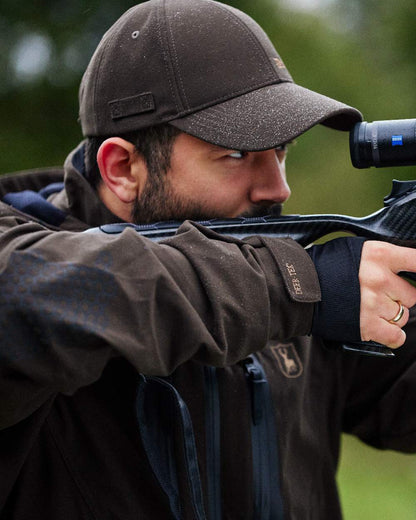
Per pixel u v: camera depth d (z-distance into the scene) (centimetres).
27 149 1148
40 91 1136
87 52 1112
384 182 1297
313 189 1309
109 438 219
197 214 241
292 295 196
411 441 284
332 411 280
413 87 1363
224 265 192
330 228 227
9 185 305
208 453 226
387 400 282
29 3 1094
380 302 202
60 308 173
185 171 239
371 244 207
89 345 173
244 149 225
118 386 222
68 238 186
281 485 236
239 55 237
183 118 235
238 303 190
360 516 772
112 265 180
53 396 198
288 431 243
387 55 1387
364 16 1392
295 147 1321
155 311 182
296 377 251
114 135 251
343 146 1327
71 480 214
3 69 1114
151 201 246
